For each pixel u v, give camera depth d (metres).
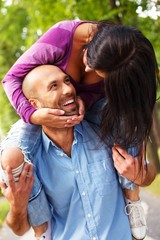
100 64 2.15
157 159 10.91
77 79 2.49
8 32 13.16
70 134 2.40
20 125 2.44
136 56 2.13
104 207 2.38
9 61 14.98
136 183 2.44
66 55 2.41
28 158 2.32
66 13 7.93
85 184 2.37
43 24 8.75
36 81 2.29
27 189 2.28
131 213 2.53
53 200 2.44
